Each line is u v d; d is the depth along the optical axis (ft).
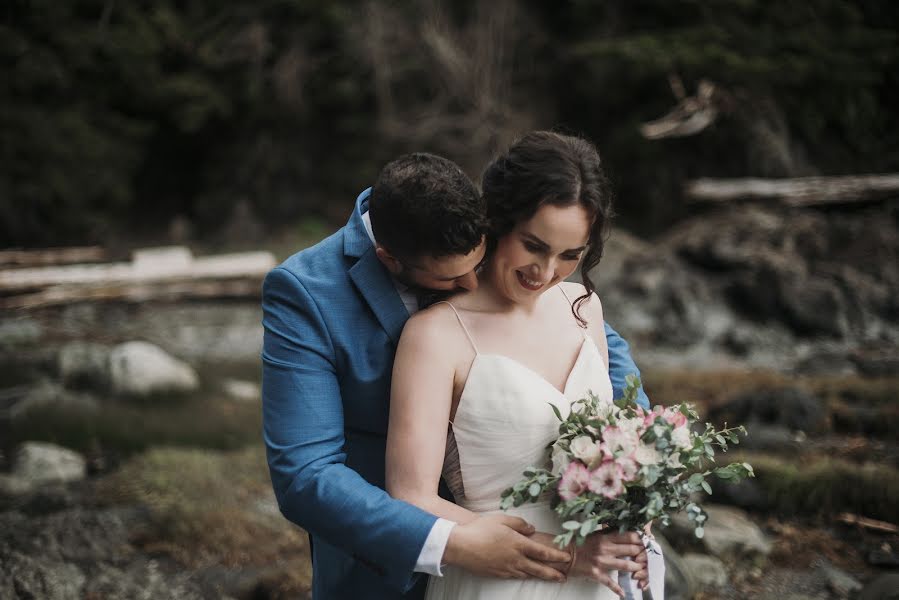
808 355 25.45
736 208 33.55
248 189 50.01
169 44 47.67
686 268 29.81
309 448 5.59
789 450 14.55
